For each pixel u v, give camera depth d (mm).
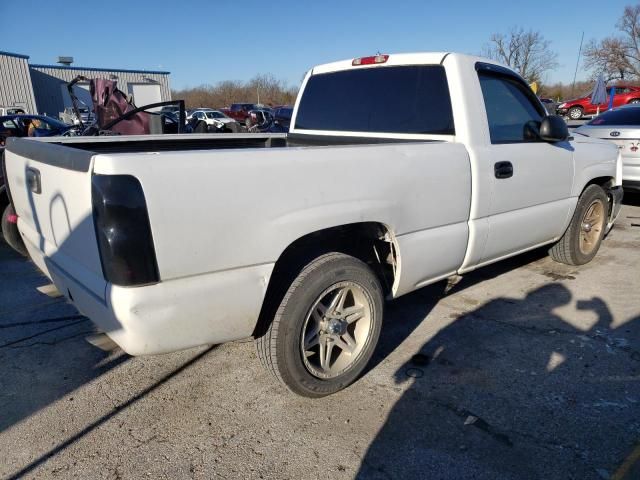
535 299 4066
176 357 3246
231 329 2311
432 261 3086
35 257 2883
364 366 2859
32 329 3631
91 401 2762
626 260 5055
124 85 42375
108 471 2236
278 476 2203
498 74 3582
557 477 2180
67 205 2223
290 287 2482
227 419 2598
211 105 61438
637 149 7016
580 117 28531
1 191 4625
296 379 2582
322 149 2467
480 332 3506
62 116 23766
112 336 2139
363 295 2777
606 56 46156
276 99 61688
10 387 2896
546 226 4062
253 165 2195
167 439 2445
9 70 34125
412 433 2471
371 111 3740
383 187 2684
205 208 2074
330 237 2855
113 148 3688
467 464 2262
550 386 2848
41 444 2414
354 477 2199
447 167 3023
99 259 2037
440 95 3322
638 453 2309
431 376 2963
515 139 3643
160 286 2039
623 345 3297
